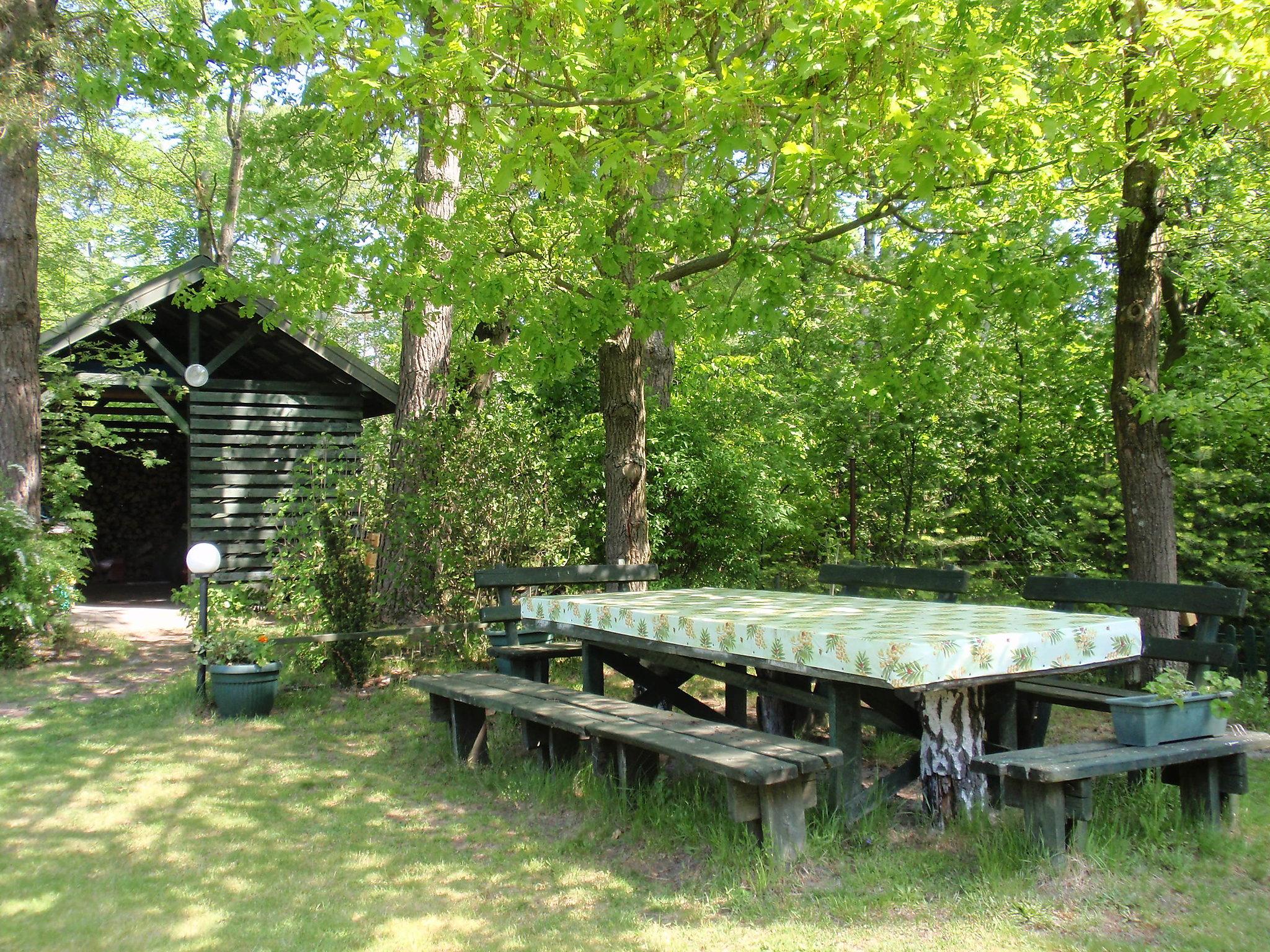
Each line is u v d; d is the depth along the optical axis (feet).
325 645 22.86
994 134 19.25
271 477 37.06
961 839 11.98
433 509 26.55
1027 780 10.89
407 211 24.00
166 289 32.73
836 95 16.37
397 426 31.60
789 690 13.82
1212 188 26.91
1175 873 10.70
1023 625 12.31
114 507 54.24
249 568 36.60
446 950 9.60
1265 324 26.50
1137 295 21.66
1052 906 9.91
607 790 14.21
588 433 32.55
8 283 27.81
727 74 15.33
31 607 25.75
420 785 15.52
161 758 16.92
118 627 33.47
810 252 20.03
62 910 10.61
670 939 9.67
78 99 26.89
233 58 18.69
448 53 15.66
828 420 34.22
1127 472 21.88
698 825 12.67
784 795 11.35
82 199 33.81
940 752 12.80
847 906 10.15
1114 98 20.27
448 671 24.31
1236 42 16.14
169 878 11.57
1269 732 17.44
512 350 23.70
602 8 17.47
